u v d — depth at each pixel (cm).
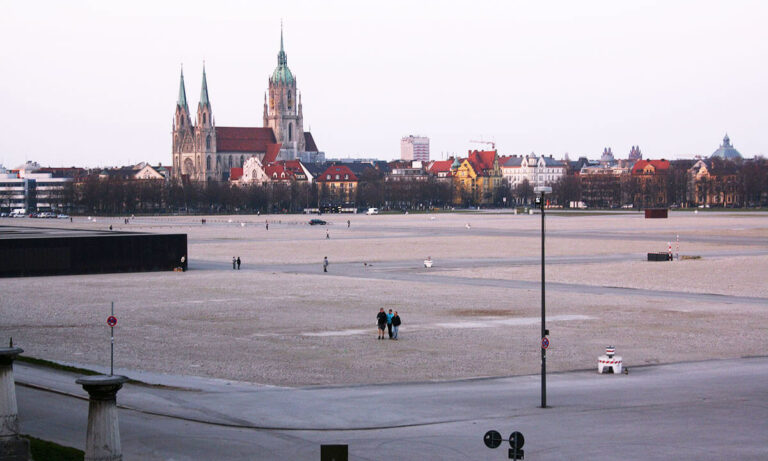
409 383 5538
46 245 12719
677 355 6525
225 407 4809
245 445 4059
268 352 6638
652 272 12469
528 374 5838
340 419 4569
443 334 7438
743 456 3909
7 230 15488
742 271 12431
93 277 12388
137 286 11162
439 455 3928
